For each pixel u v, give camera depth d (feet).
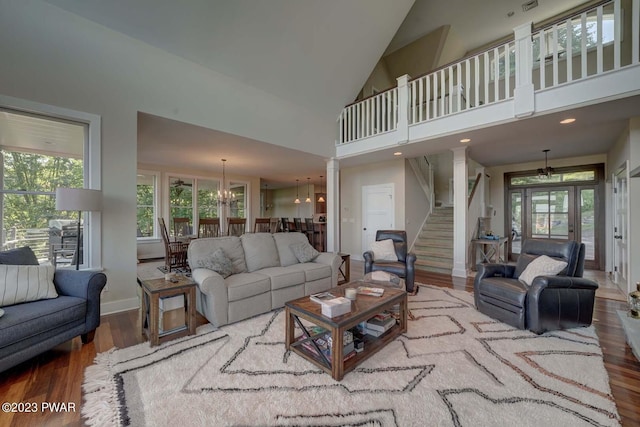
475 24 19.54
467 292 13.21
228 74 13.67
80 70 9.62
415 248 21.36
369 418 5.10
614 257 16.06
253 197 29.73
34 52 8.80
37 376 6.38
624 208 13.69
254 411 5.27
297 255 13.12
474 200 19.15
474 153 18.48
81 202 8.75
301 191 38.73
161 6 10.48
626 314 8.04
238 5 11.60
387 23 15.88
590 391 5.85
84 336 7.84
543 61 11.17
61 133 9.86
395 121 16.51
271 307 10.49
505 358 7.18
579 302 8.95
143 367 6.72
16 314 6.33
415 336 8.42
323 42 14.65
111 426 4.91
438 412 5.24
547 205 21.31
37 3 8.85
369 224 22.68
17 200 9.52
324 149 18.93
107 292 10.28
